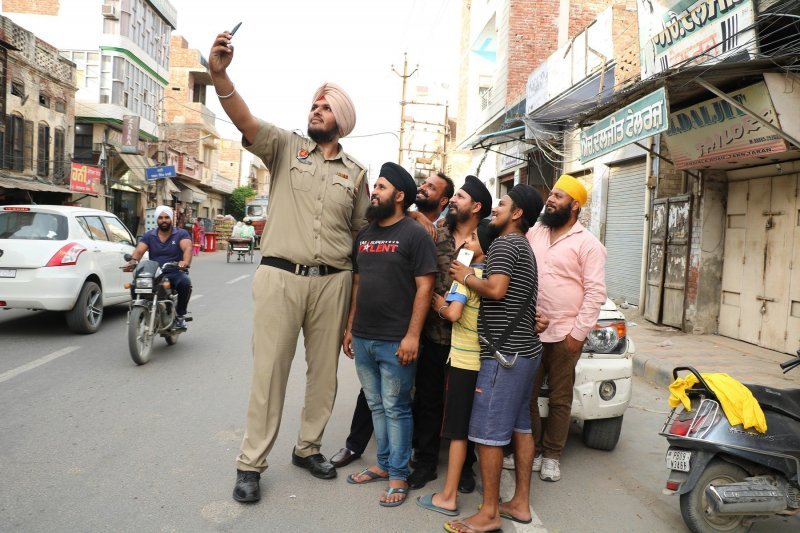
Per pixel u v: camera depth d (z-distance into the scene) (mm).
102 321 9375
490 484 3363
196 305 11625
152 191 32125
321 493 3754
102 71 29297
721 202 9281
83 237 8422
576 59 13141
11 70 20281
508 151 19531
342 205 3846
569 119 10336
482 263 3633
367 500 3693
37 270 7758
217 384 6098
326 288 3850
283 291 3699
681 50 8398
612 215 12641
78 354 7160
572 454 4719
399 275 3666
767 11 6723
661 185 10516
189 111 44938
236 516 3389
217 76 3330
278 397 3736
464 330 3510
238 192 56250
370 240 3785
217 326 9477
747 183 8766
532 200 3531
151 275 6816
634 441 5070
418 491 3891
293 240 3750
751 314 8656
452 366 3549
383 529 3332
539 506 3770
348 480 3943
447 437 3588
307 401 4047
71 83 24500
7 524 3168
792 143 6727
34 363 6660
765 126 6848
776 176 8141
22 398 5406
